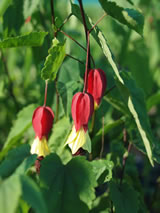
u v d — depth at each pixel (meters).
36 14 0.53
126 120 0.49
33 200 0.32
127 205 0.43
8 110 0.62
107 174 0.42
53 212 0.36
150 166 0.57
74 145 0.40
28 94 0.65
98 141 0.49
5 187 0.32
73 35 0.56
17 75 0.74
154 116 0.70
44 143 0.41
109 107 0.54
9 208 0.31
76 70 0.50
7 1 0.44
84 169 0.38
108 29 0.62
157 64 0.72
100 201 0.47
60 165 0.38
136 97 0.46
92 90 0.44
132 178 0.52
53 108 0.50
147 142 0.40
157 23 0.69
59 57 0.39
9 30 0.48
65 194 0.37
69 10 0.50
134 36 0.64
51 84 0.50
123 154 0.49
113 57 0.41
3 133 0.69
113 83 0.55
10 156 0.38
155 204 0.59
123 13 0.40
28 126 0.49
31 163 0.37
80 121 0.40
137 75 0.66
